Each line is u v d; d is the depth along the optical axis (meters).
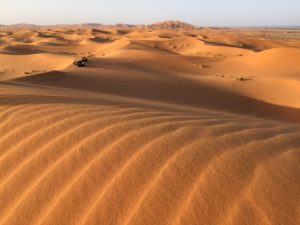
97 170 3.12
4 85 9.70
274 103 22.83
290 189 2.64
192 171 2.96
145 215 2.50
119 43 77.81
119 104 5.84
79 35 119.00
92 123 4.34
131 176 2.97
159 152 3.34
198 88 25.58
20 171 3.30
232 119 4.86
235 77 32.00
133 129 4.02
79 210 2.66
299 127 4.79
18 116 4.86
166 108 5.82
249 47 88.12
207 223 2.36
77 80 23.69
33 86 10.95
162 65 42.97
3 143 3.92
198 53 70.81
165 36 123.44
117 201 2.69
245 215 2.39
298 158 3.17
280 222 2.31
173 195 2.67
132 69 36.16
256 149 3.38
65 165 3.28
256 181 2.76
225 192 2.65
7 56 50.16
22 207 2.79
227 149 3.37
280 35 160.50
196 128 4.08
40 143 3.81
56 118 4.65
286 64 43.19
